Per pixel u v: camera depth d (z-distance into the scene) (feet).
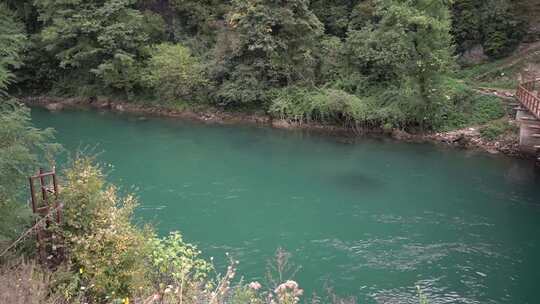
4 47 34.68
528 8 120.37
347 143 99.71
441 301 47.34
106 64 125.18
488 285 50.37
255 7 112.78
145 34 130.82
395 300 47.14
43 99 136.56
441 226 63.77
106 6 126.62
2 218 31.35
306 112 110.42
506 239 60.44
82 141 96.73
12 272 26.94
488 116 103.19
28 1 138.21
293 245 57.72
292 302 28.68
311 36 115.65
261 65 113.70
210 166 84.48
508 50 120.88
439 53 101.35
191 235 59.31
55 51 134.92
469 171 84.02
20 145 32.83
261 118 115.96
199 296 31.40
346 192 74.23
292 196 72.38
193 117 119.96
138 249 33.96
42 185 33.37
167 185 75.20
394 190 75.31
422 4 100.63
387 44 106.73
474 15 122.01
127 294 32.04
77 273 31.35
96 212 34.01
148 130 107.14
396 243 58.90
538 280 51.42
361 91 111.24
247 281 48.88
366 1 121.60
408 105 103.19
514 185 77.97
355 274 51.67
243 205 68.80
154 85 124.98
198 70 121.70
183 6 135.95
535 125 90.33
